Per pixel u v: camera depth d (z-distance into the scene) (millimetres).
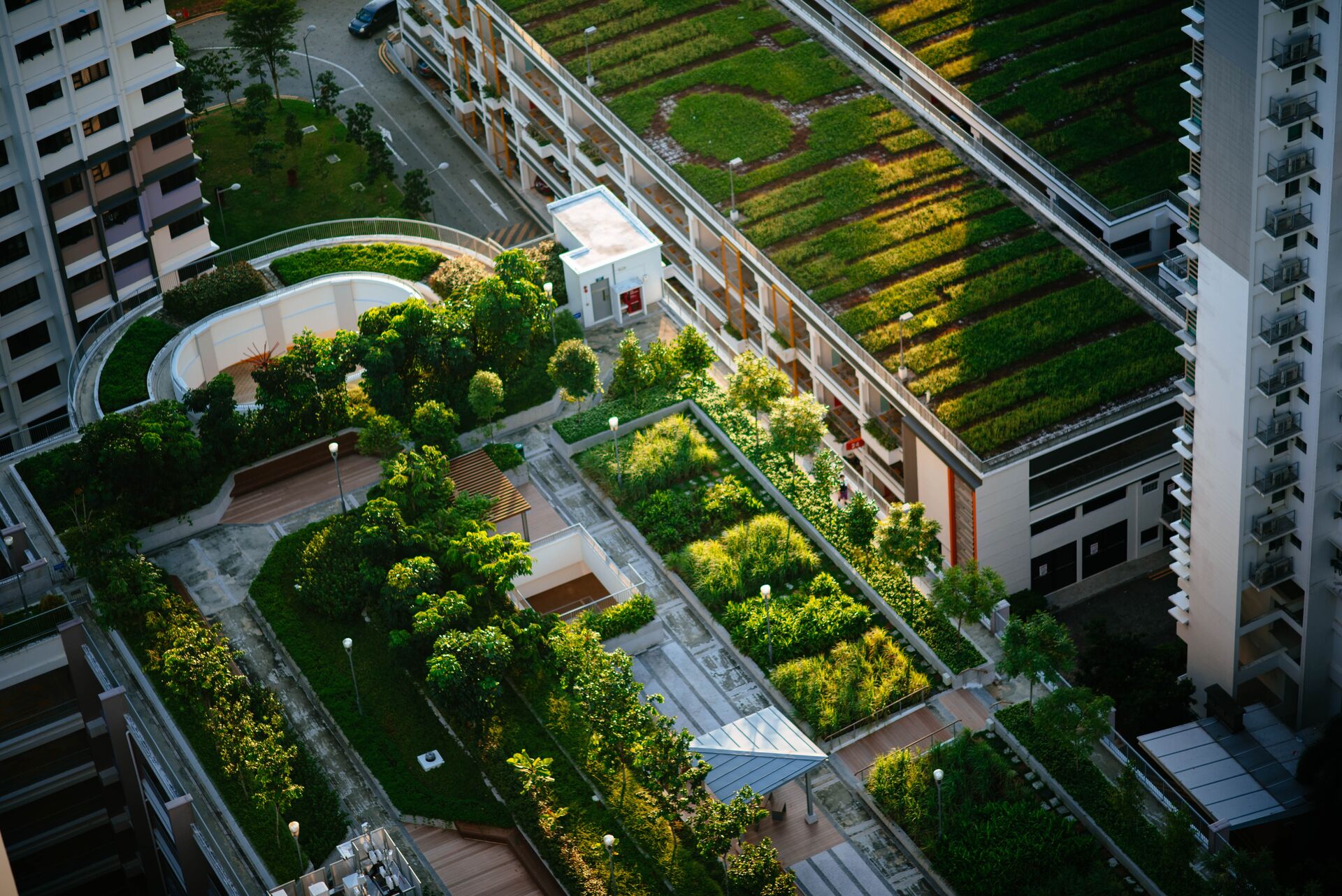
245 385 135750
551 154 158125
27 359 135625
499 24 159750
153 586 109750
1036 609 121375
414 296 135125
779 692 107625
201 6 187750
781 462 121750
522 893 96562
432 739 104375
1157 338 123750
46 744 105500
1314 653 109625
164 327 131750
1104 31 148500
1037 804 100938
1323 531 105688
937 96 145125
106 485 116000
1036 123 139500
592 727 101312
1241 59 94250
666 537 117000
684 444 122625
